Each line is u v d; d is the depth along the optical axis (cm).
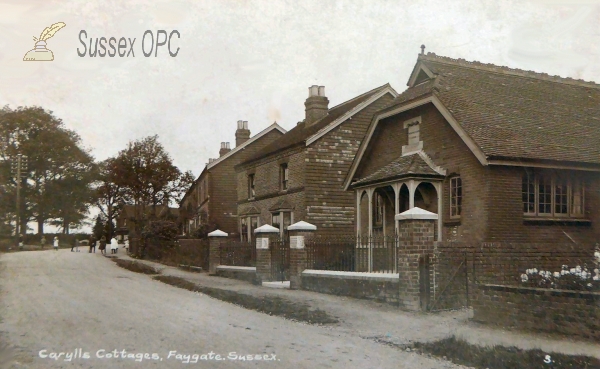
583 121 1812
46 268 2417
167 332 985
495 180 1514
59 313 1170
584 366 766
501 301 1040
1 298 1402
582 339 916
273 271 1859
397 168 1750
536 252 1305
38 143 2952
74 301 1358
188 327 1043
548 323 967
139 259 3438
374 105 2678
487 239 1491
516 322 1014
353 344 925
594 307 915
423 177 1650
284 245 1844
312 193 2516
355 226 1989
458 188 1630
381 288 1359
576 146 1617
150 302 1378
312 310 1241
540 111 1791
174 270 2569
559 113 1822
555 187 1598
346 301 1376
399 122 1923
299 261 1673
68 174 3152
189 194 4525
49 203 3209
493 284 1063
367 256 1728
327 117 2830
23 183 3078
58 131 2984
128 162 3497
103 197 3531
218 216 3681
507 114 1705
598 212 1617
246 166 3158
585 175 1622
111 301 1373
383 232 2003
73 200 3312
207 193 3744
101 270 2431
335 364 791
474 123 1584
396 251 1359
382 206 2045
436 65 1881
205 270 2422
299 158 2586
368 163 2103
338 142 2588
